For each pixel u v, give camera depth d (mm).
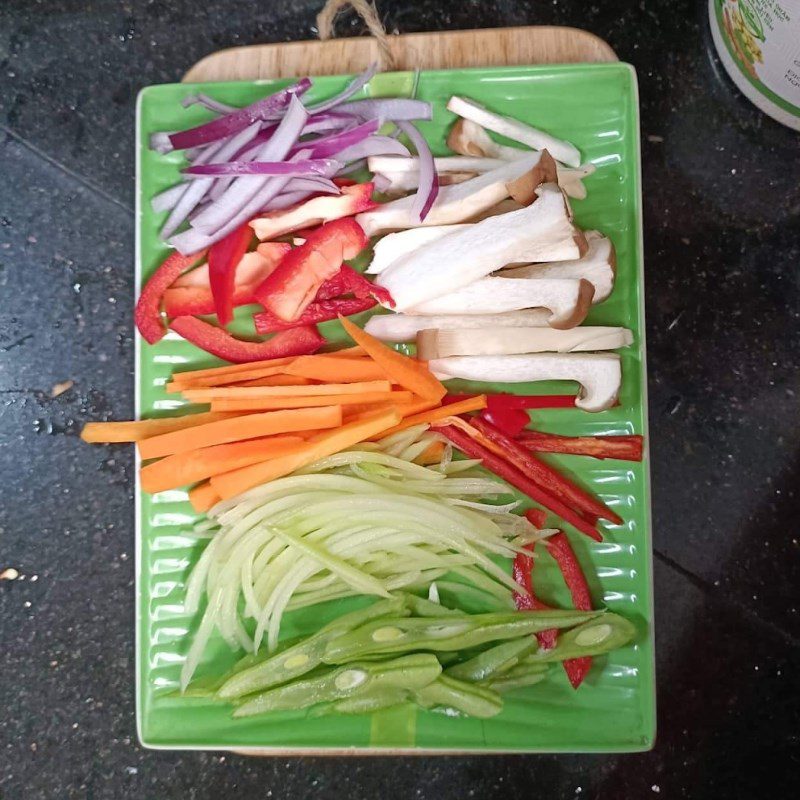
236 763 426
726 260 405
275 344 386
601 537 380
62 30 425
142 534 390
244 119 371
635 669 380
